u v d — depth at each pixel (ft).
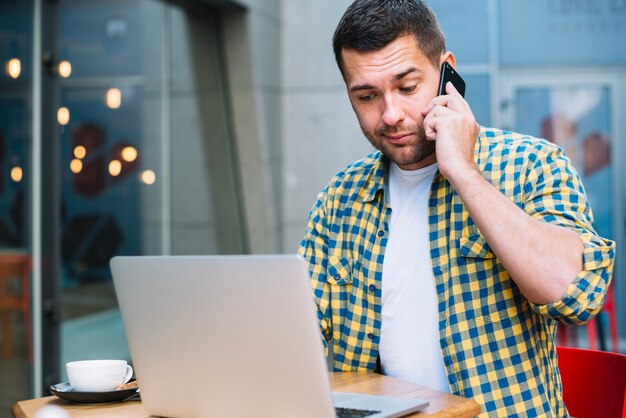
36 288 13.74
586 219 5.63
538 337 5.96
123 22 16.28
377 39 5.80
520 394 5.78
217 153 20.13
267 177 20.88
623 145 22.75
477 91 23.04
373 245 6.42
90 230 15.10
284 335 4.65
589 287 5.21
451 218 6.07
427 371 6.09
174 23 18.38
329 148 21.97
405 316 6.20
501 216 5.28
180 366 5.18
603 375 6.57
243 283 4.74
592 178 22.90
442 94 5.98
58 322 14.14
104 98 15.60
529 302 5.64
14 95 13.33
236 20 20.22
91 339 15.03
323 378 4.57
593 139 22.85
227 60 20.44
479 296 5.91
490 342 5.86
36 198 13.76
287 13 22.21
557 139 22.89
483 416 5.79
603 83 22.72
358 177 6.77
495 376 5.81
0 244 13.08
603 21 22.65
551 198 5.70
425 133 5.87
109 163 15.70
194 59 19.22
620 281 22.68
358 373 6.33
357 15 5.89
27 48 13.64
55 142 14.20
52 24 14.17
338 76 21.93
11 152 13.25
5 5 13.19
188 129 18.78
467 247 5.94
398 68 5.81
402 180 6.42
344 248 6.70
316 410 4.64
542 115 22.94
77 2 14.85
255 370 4.81
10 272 13.25
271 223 21.07
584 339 22.22
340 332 6.65
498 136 6.22
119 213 15.99
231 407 4.99
